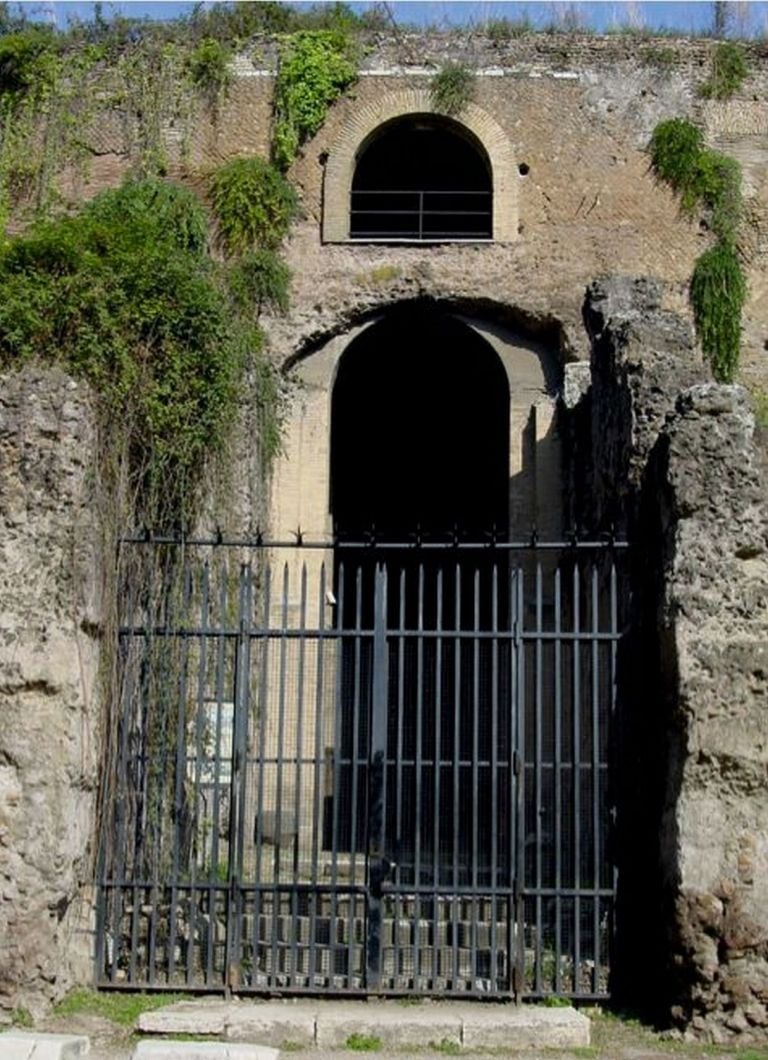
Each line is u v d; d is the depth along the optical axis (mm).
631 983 10312
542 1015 9688
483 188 24453
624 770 10648
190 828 11891
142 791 10859
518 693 10453
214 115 20672
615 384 14344
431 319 21109
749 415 10414
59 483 10289
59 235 12562
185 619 10750
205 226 19797
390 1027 9461
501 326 20281
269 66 20797
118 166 20562
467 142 21203
